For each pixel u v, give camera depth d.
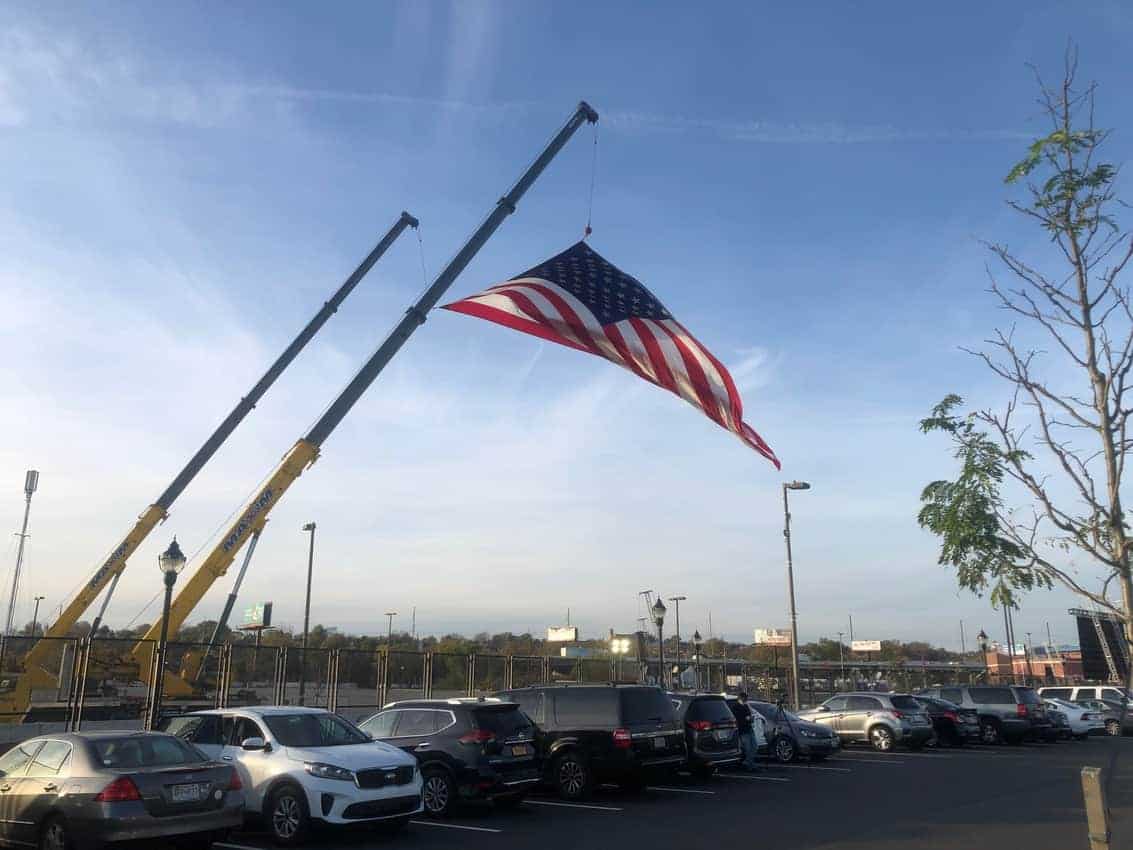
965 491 4.97
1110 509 4.78
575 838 12.38
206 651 30.06
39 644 30.16
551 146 35.94
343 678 31.53
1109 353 5.00
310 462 31.97
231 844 12.05
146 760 10.77
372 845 11.92
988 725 29.55
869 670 76.69
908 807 15.08
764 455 15.36
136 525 33.97
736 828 13.10
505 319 14.67
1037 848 11.34
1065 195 5.21
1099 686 36.69
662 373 15.11
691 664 51.28
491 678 34.34
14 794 10.70
